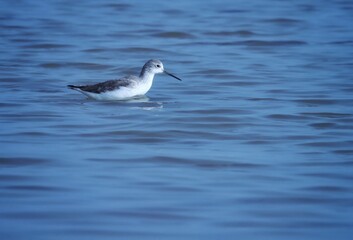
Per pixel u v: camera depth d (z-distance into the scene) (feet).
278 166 50.55
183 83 79.25
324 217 41.24
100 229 39.17
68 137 57.21
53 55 92.53
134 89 69.46
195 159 51.85
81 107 67.15
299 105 69.26
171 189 45.44
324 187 46.11
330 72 84.12
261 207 42.68
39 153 52.60
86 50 95.66
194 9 126.21
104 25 112.16
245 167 50.26
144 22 114.83
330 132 59.98
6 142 55.57
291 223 40.34
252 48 99.04
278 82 79.36
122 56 93.66
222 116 64.23
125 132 58.75
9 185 45.68
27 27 109.29
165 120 62.59
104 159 51.52
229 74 83.20
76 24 112.47
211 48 98.84
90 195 44.09
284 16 119.34
